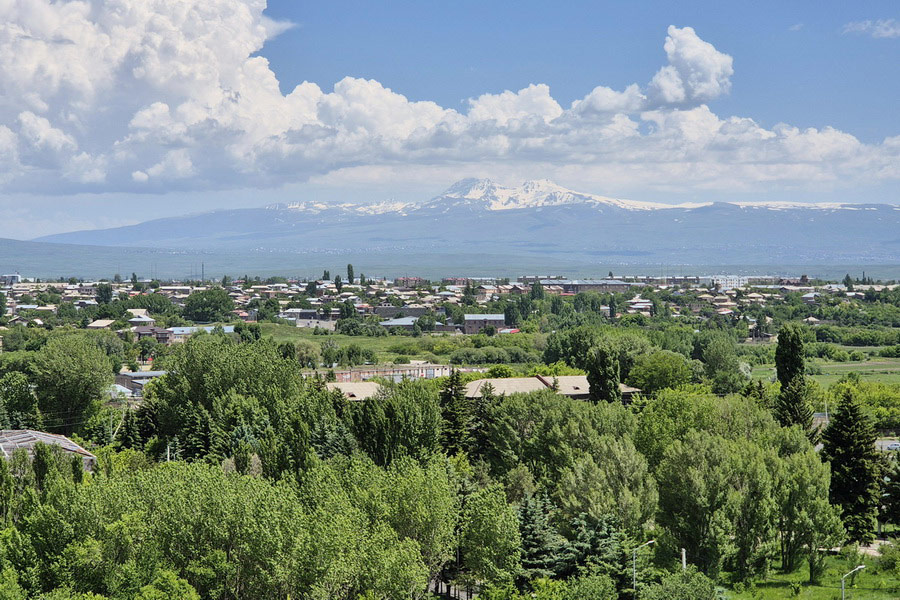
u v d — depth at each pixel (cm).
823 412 18962
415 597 9269
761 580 10919
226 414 15138
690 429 11906
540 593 8644
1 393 18012
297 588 8362
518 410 13862
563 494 11006
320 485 10131
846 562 11494
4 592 7725
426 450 13175
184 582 8194
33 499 9300
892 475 12394
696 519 10844
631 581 9244
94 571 8225
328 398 15325
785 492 11050
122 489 9188
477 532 9644
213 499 8825
